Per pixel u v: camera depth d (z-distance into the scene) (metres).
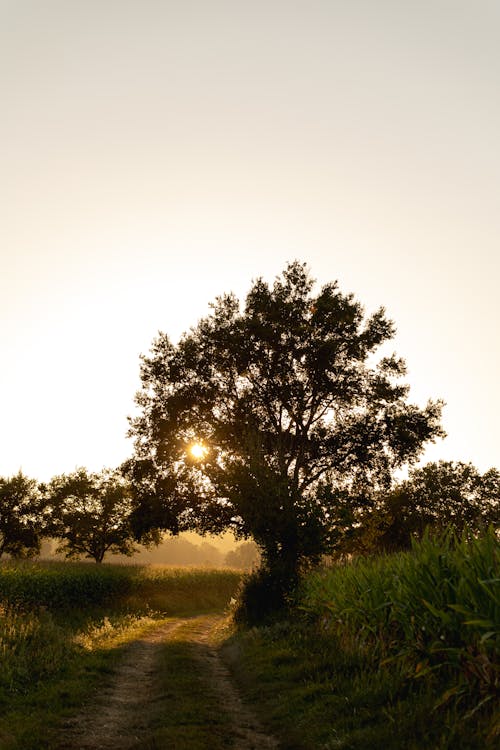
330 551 21.81
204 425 34.25
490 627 6.47
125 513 53.00
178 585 40.00
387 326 35.16
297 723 8.08
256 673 11.65
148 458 35.34
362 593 11.38
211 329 35.88
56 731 7.88
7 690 9.68
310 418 33.94
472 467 57.88
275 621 19.50
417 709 6.94
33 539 53.53
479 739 5.78
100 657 13.77
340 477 34.81
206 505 33.16
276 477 24.06
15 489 53.53
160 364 35.38
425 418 34.81
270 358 33.88
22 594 24.84
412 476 57.59
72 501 54.66
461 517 53.53
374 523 37.81
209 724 8.20
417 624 8.40
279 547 22.67
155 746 7.06
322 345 32.47
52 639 14.13
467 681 6.78
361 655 10.23
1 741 7.28
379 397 34.41
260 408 34.50
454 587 7.71
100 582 31.16
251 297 35.44
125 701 9.99
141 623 24.20
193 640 19.83
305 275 35.78
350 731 7.08
